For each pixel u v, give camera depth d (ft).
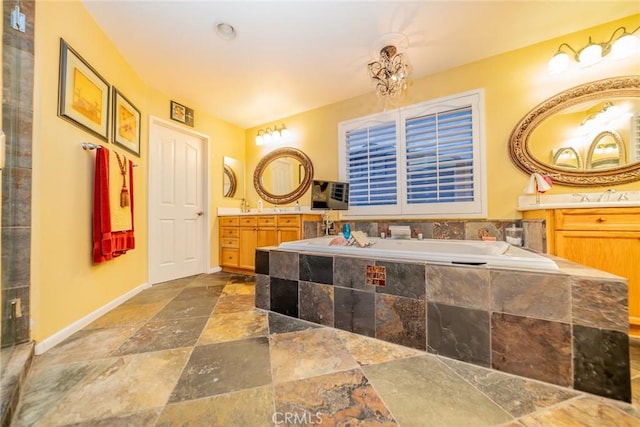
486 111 7.35
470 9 5.63
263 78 8.32
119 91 6.94
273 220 9.61
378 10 5.65
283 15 5.74
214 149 11.14
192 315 6.07
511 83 7.05
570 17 5.86
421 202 8.27
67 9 5.09
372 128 9.23
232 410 3.05
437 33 6.37
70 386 3.50
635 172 5.77
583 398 3.24
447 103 7.87
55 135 4.84
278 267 6.14
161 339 4.86
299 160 10.87
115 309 6.48
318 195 8.72
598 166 6.11
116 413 3.01
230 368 3.91
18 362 3.74
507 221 7.04
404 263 4.60
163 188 9.21
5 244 4.04
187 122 10.00
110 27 6.06
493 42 6.72
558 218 5.40
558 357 3.49
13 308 4.09
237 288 8.39
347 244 6.81
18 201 4.22
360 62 7.50
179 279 9.59
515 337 3.74
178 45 6.70
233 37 6.43
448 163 7.86
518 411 3.02
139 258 8.07
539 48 6.73
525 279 3.70
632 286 4.76
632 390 3.35
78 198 5.41
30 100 4.40
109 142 6.50
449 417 2.93
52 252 4.74
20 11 4.29
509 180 7.05
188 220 10.16
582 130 6.28
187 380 3.62
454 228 7.70
